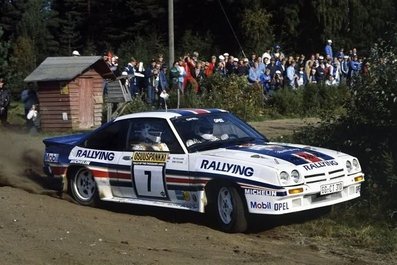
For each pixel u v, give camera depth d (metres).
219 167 8.41
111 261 6.80
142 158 9.32
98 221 8.69
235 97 22.20
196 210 8.64
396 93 9.74
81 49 54.78
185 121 9.32
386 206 9.08
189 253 7.24
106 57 25.00
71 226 8.28
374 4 39.56
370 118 10.03
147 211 9.88
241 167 8.20
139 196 9.44
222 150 8.88
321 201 8.27
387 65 10.08
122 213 9.58
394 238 7.88
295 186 7.95
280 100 23.08
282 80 24.48
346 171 8.55
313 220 8.93
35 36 53.62
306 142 11.23
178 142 9.02
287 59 25.70
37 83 20.66
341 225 8.65
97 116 21.30
